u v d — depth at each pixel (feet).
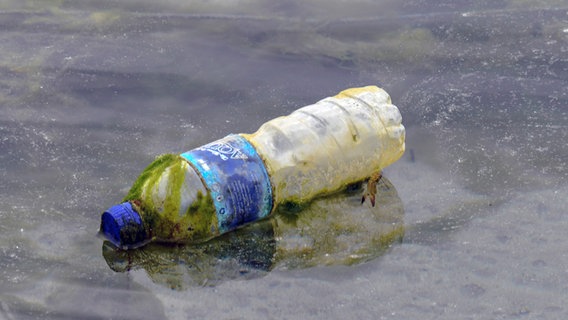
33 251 14.21
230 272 13.83
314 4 22.41
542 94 18.61
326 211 15.26
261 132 15.38
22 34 21.02
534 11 21.75
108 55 20.17
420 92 18.75
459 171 16.34
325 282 13.64
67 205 15.31
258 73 19.49
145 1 22.61
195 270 13.85
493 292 13.43
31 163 16.47
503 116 17.93
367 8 22.17
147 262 13.99
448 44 20.54
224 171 14.16
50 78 19.29
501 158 16.69
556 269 13.89
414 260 14.12
